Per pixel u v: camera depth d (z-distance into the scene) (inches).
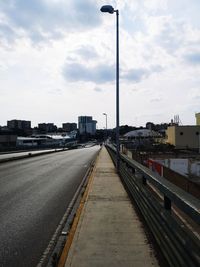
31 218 365.1
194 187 616.4
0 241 284.0
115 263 216.2
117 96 880.9
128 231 287.6
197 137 2957.7
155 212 259.8
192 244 157.5
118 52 877.8
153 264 213.5
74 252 237.6
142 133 5108.3
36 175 821.2
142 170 337.4
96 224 311.6
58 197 500.7
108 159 1392.7
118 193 486.9
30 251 259.4
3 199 480.4
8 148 2674.7
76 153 2343.8
